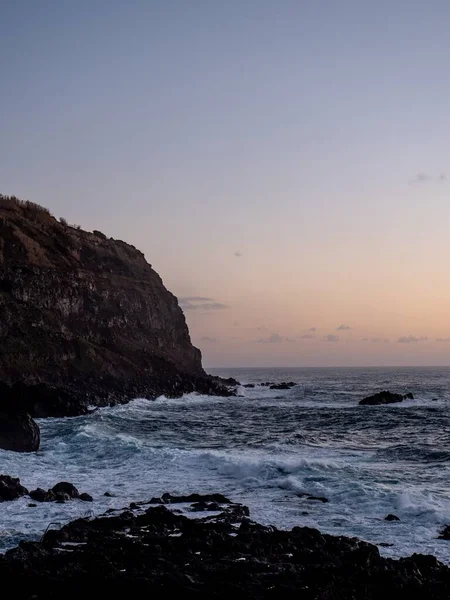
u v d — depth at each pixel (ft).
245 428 173.78
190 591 47.37
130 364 291.58
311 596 46.70
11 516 72.28
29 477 96.48
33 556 55.47
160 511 71.36
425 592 47.85
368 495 80.53
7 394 188.14
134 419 191.31
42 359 248.32
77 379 249.75
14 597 46.78
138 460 109.70
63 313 292.40
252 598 46.52
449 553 59.47
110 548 57.98
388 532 66.39
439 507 74.95
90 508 76.64
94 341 299.99
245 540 61.46
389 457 115.34
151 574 51.24
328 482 88.84
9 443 118.32
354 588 48.57
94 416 188.44
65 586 48.26
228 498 82.74
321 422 191.31
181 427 174.40
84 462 110.01
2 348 237.86
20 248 298.15
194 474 98.78
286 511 75.51
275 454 120.78
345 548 59.11
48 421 175.32
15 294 268.21
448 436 155.12
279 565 54.44
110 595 46.85
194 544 59.98
